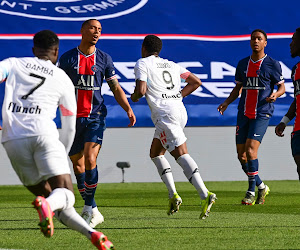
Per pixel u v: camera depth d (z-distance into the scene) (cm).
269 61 2952
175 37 5034
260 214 2380
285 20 5075
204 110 4950
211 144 5178
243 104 2988
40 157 1319
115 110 4906
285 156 5194
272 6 5091
